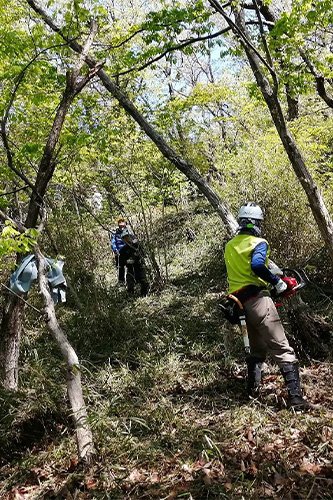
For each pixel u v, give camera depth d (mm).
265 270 4273
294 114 9484
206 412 4434
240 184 8648
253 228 4574
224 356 5578
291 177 7988
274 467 3385
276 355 4336
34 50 6281
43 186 4812
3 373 4812
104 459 3748
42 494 3543
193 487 3330
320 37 6676
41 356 5957
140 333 6598
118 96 7613
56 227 9039
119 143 8977
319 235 7738
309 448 3559
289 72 6742
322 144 8797
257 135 9094
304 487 3182
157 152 9500
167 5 6816
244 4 6449
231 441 3787
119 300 8883
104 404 4516
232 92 9406
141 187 9969
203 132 10031
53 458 3961
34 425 4391
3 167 6516
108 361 5883
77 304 7426
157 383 5121
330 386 4570
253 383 4578
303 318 5273
